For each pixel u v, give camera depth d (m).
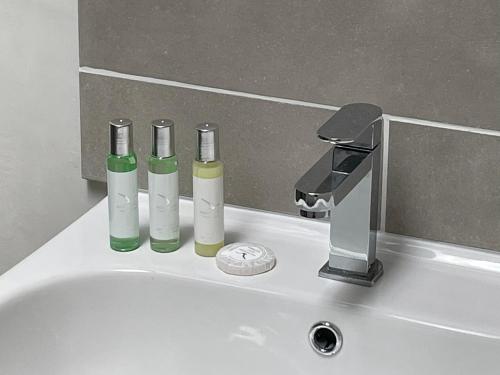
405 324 0.97
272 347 1.03
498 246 1.04
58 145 1.20
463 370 0.96
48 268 1.04
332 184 0.89
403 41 0.99
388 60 1.00
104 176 1.18
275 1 1.02
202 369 1.06
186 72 1.09
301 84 1.05
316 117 1.06
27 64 1.17
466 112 0.99
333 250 1.02
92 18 1.11
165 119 1.07
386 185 1.06
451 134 1.01
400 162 1.04
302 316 1.00
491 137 0.99
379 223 1.08
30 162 1.23
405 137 1.03
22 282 1.02
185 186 1.15
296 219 1.11
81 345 1.05
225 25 1.05
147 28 1.09
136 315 1.06
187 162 1.14
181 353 1.06
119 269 1.04
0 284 1.02
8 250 1.28
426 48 0.98
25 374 1.02
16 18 1.15
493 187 1.01
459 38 0.97
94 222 1.14
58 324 1.04
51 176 1.22
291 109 1.06
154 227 1.06
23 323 1.02
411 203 1.05
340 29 1.01
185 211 1.15
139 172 1.17
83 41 1.12
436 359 0.97
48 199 1.24
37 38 1.15
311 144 1.07
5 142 1.23
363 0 0.99
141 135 1.14
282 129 1.08
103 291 1.05
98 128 1.16
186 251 1.08
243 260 1.04
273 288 1.01
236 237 1.10
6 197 1.26
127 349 1.06
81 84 1.14
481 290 1.01
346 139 0.87
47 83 1.17
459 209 1.04
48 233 1.26
